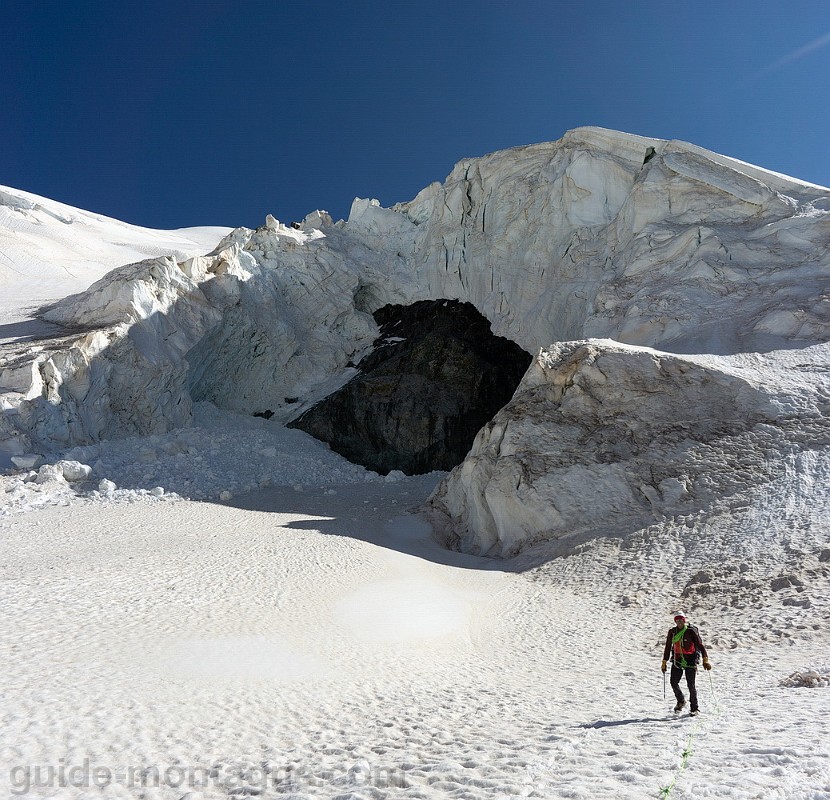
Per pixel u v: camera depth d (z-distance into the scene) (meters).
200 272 38.91
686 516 18.67
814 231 29.67
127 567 15.72
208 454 31.70
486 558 21.34
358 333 46.34
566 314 37.25
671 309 28.69
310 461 34.06
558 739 6.88
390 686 10.16
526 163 43.78
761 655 11.28
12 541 18.39
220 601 13.64
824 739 5.77
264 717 8.26
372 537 21.52
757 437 20.50
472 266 44.06
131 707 8.06
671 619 14.25
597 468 21.38
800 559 14.90
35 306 41.41
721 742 6.17
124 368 32.22
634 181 37.62
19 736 6.86
